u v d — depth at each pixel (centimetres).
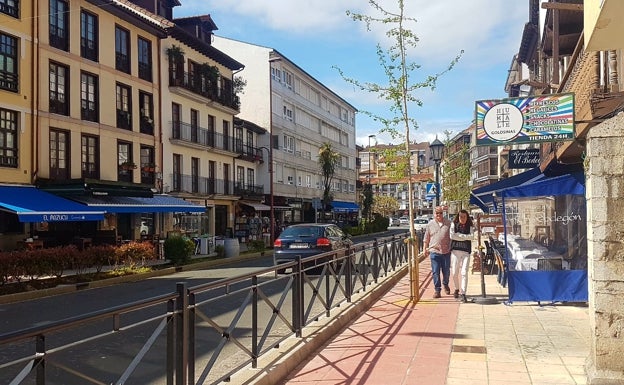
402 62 1033
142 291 1429
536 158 1875
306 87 5812
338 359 605
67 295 1407
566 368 552
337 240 1723
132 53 2958
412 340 687
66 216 2048
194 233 3266
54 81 2420
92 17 2678
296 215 5391
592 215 478
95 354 316
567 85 1134
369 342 683
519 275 934
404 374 542
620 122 469
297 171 5475
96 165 2652
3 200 1977
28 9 2280
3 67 2167
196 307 427
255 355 536
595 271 474
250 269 1978
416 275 995
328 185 5350
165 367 385
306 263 701
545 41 1612
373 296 1038
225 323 491
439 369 557
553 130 826
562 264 1013
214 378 489
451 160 2661
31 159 2270
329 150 5306
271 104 4559
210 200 3775
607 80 849
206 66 3700
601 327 471
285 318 624
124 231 2811
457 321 804
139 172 2975
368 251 1140
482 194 1469
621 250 467
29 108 2270
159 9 3497
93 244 2273
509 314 852
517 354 611
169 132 3291
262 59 4791
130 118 2922
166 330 389
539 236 1540
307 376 545
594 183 475
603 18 531
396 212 10512
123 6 2816
